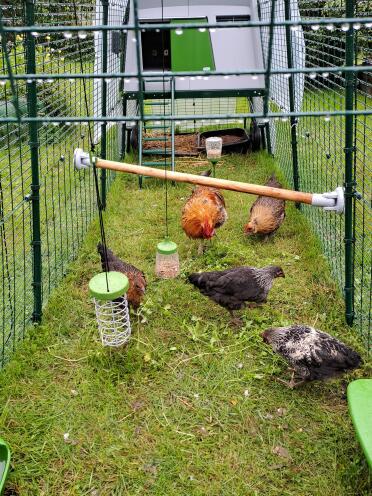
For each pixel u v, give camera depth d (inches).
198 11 103.3
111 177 93.7
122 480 37.7
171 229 75.7
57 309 56.2
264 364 48.9
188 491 37.0
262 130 107.4
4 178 78.3
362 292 55.1
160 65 101.2
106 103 80.9
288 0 67.6
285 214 77.4
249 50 99.4
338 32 70.0
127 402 44.7
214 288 54.1
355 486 36.8
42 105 68.0
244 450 40.1
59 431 41.8
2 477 35.7
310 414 43.4
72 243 68.4
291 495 36.5
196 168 100.9
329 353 43.6
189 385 46.5
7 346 49.9
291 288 60.6
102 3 70.3
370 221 67.6
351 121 47.3
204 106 132.1
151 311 56.4
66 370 48.3
